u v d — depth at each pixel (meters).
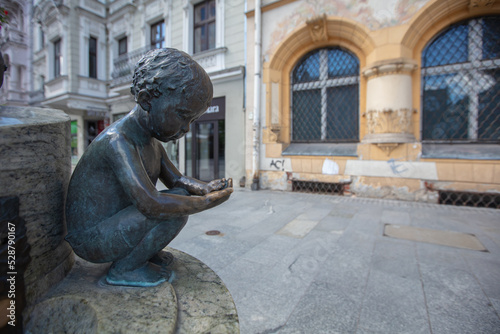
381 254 2.82
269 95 6.90
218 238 3.32
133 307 0.77
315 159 6.39
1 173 0.69
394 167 5.51
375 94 5.52
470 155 4.93
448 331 1.64
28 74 13.48
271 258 2.72
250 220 4.16
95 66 11.75
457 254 2.81
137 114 0.92
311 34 6.27
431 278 2.29
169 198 0.83
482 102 5.11
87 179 0.87
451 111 5.34
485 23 5.02
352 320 1.75
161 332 0.67
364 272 2.41
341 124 6.49
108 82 11.77
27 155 0.76
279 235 3.44
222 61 7.68
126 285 0.89
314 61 6.79
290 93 7.11
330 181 6.22
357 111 6.26
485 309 1.86
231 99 7.50
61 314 0.79
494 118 5.03
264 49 6.93
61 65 11.34
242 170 7.41
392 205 5.10
